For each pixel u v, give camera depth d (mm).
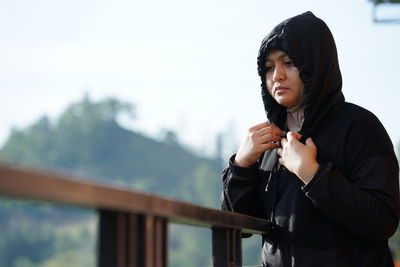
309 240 3428
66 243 89000
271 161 3666
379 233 3334
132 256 2305
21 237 87125
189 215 2641
